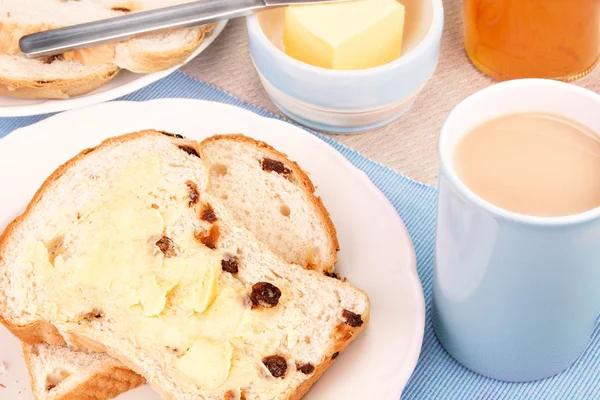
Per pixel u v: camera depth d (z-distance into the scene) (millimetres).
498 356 583
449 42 733
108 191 626
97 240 606
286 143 660
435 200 658
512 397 598
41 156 659
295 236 628
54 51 677
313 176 648
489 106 552
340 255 624
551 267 531
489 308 560
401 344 590
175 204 621
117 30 681
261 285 592
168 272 595
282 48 702
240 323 584
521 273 537
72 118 668
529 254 527
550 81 550
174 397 573
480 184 539
